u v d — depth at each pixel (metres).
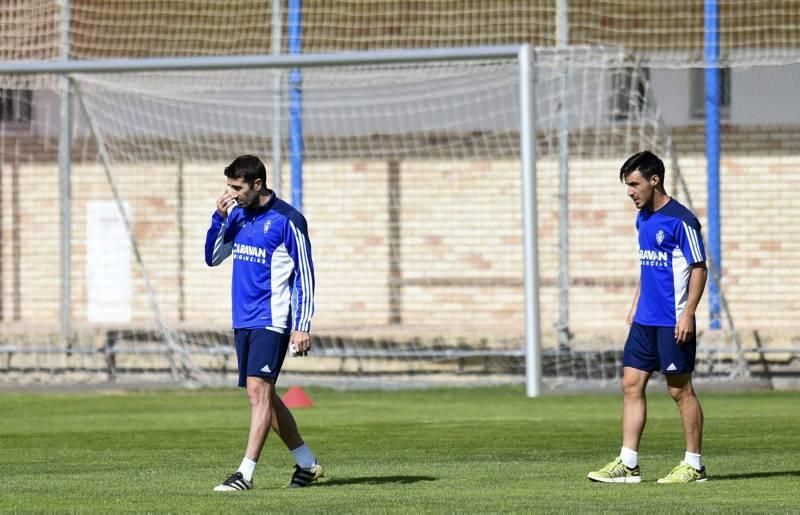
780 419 43.00
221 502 23.77
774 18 60.38
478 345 59.09
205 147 63.50
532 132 50.97
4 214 65.31
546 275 61.38
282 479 28.36
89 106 63.62
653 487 26.33
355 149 62.84
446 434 38.88
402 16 64.50
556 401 50.34
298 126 61.38
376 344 60.34
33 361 60.16
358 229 62.94
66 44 64.50
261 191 25.91
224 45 65.50
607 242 60.31
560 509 22.66
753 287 60.78
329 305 63.16
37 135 64.88
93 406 49.50
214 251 26.42
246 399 52.16
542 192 61.16
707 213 59.91
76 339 61.06
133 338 61.34
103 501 24.03
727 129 60.91
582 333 59.09
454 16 64.44
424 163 62.47
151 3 65.44
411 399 51.72
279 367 25.89
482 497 24.56
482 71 60.28
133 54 65.25
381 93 62.59
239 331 25.92
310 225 63.19
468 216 62.19
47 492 25.69
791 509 22.67
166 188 63.75
